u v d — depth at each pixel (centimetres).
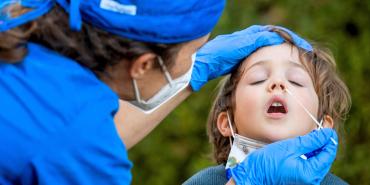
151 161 699
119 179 252
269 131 325
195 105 688
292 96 327
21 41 246
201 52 334
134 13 249
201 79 330
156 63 262
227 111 342
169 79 269
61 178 243
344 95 357
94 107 248
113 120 264
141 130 293
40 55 250
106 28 249
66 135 243
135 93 270
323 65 343
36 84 246
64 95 246
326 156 310
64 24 250
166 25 252
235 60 336
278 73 330
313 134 313
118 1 248
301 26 656
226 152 351
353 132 659
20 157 241
